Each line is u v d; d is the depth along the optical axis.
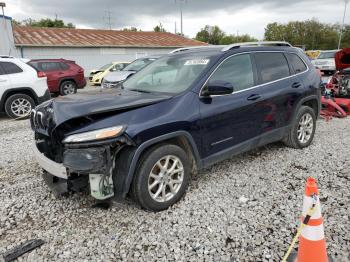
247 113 4.12
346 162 4.66
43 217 3.32
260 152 5.18
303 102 5.08
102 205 3.51
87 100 3.42
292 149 5.27
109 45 26.34
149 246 2.81
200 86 3.70
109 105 3.21
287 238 2.86
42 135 3.48
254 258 2.62
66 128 3.11
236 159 4.89
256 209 3.38
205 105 3.66
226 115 3.85
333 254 2.62
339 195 3.63
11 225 3.19
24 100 9.12
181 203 3.54
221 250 2.74
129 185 3.12
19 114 9.09
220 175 4.29
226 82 3.58
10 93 8.95
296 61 5.18
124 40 29.00
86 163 2.91
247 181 4.08
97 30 31.42
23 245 2.85
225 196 3.69
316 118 5.53
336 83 8.30
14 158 5.22
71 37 26.84
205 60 4.02
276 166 4.56
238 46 4.35
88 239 2.93
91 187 3.04
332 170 4.38
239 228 3.04
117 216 3.30
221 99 3.84
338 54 8.58
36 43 23.08
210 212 3.34
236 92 4.04
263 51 4.64
